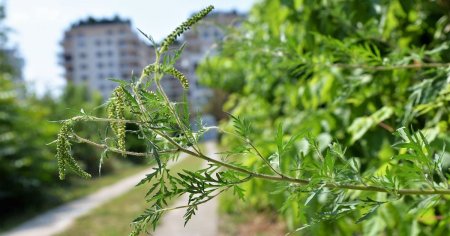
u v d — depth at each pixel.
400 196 1.33
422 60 2.34
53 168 12.66
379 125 2.38
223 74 5.65
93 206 11.74
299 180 1.30
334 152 1.40
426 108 2.05
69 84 32.94
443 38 2.64
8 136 11.59
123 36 81.44
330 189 1.56
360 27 2.76
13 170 11.35
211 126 1.31
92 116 1.21
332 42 2.12
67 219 10.27
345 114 2.61
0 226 9.95
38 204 12.01
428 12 2.78
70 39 81.75
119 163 23.27
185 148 1.24
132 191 13.88
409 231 1.97
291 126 3.54
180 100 1.28
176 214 9.34
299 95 3.42
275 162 1.41
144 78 1.25
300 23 3.03
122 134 1.19
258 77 4.28
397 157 1.29
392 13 2.59
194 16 1.26
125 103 1.20
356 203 1.31
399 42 2.65
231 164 1.34
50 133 13.04
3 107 12.14
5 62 22.39
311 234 2.44
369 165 2.32
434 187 1.29
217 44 3.00
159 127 1.20
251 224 7.40
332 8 2.82
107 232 8.65
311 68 2.40
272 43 2.44
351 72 2.72
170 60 1.22
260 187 3.01
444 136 1.90
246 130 1.36
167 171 1.25
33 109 13.34
